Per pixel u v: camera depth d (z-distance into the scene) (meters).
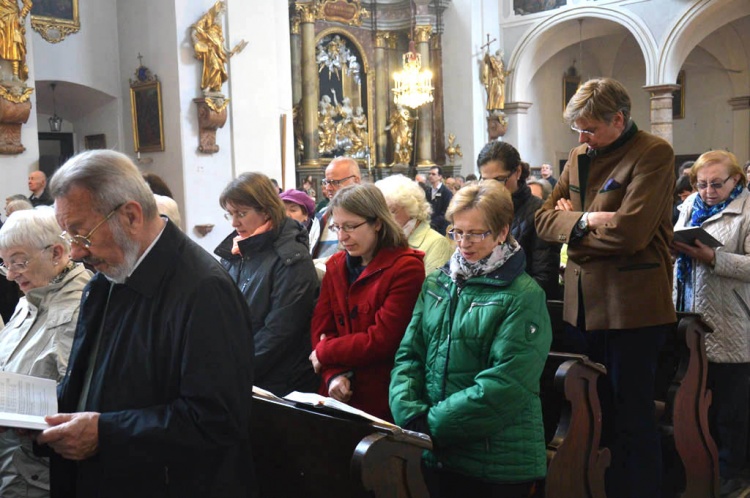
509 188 3.71
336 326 3.10
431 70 15.73
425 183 12.24
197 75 10.27
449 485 2.64
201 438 1.80
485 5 15.59
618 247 2.84
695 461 3.63
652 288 2.97
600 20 15.23
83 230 1.81
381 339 2.85
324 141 14.88
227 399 1.82
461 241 2.55
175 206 3.66
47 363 2.42
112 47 10.95
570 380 2.88
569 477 2.88
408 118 15.65
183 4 10.10
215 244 10.53
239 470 1.98
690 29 13.82
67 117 11.59
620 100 2.90
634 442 3.05
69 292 2.52
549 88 17.05
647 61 14.23
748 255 3.73
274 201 3.33
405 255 2.97
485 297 2.53
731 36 16.47
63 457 1.95
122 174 1.84
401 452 2.13
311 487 2.39
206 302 1.85
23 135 8.78
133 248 1.86
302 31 14.33
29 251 2.48
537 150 16.75
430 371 2.63
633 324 2.95
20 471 2.46
